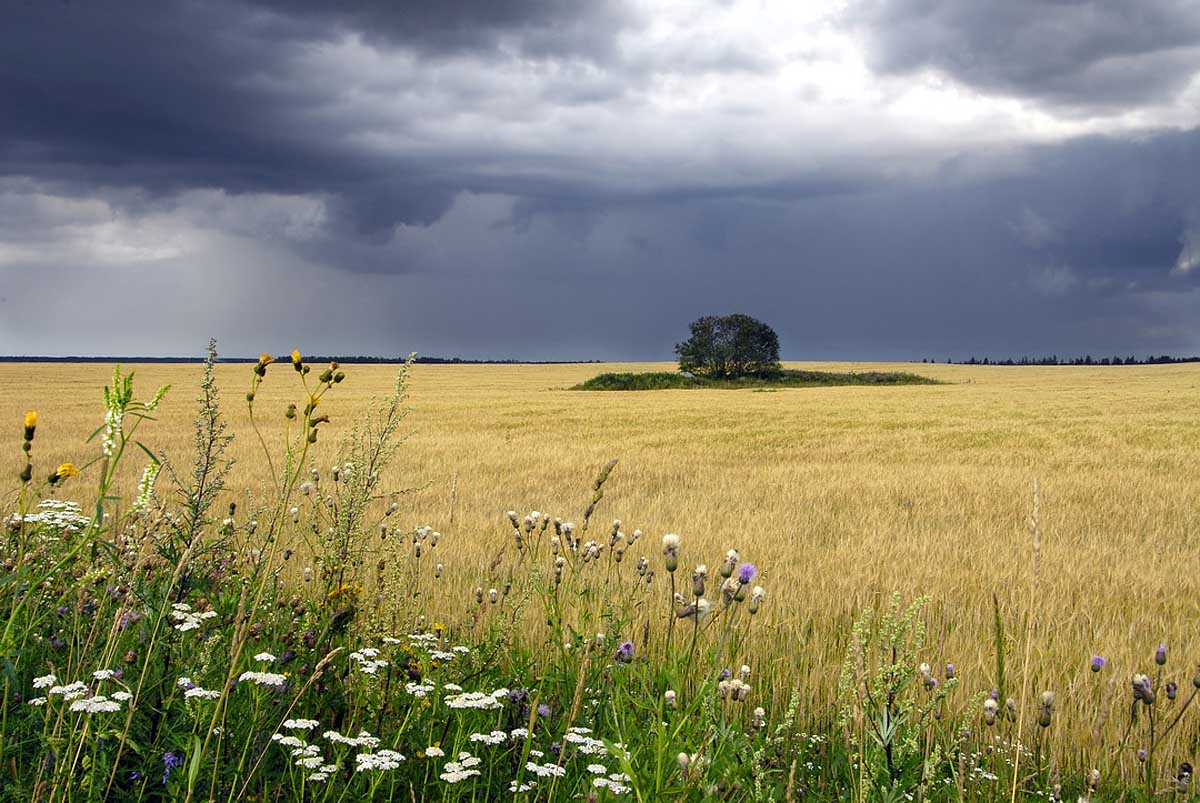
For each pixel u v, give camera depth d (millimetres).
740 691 3449
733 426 36250
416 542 5695
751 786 3141
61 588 4047
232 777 3148
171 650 3623
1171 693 3604
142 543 3979
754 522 12844
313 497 5207
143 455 19141
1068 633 6984
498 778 3531
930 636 6730
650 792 2818
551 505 14594
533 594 6395
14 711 3287
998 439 30141
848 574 9367
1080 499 16422
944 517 14195
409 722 3600
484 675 4344
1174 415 42938
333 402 46219
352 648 4254
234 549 4805
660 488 17469
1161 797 4109
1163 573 9766
